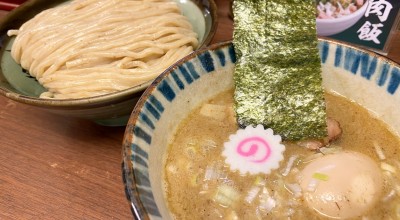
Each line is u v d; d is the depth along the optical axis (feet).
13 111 1.15
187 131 0.91
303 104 0.87
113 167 0.99
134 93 0.88
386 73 0.85
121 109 0.94
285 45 0.88
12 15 1.18
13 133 1.08
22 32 1.14
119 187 0.94
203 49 0.90
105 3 1.17
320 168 0.80
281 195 0.80
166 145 0.86
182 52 1.08
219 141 0.90
